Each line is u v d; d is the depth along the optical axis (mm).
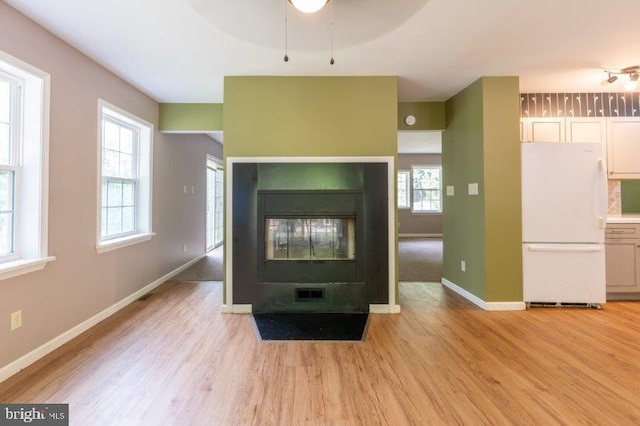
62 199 2672
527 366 2340
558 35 2676
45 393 2002
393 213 3443
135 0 2162
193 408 1873
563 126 3900
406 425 1736
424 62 3170
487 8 2289
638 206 4328
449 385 2105
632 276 3777
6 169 2311
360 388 2076
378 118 3492
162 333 2908
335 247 3518
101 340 2756
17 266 2188
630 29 2590
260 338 2811
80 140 2896
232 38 2672
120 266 3559
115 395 1989
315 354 2533
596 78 3586
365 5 1999
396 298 3445
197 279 4875
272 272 3418
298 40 2480
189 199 5820
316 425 1739
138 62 3139
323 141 3492
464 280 4000
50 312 2545
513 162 3527
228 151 3465
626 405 1893
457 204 4145
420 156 10156
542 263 3516
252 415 1816
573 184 3492
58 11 2279
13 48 2225
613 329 2992
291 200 3412
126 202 3967
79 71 2885
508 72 3418
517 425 1729
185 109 4523
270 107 3486
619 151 3939
